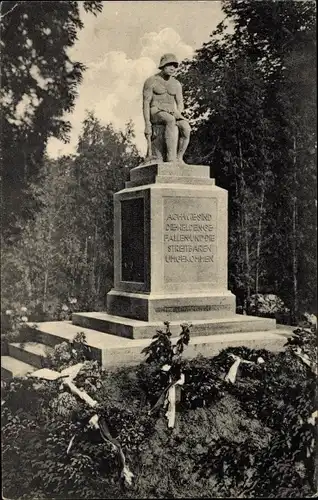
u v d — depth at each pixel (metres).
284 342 11.35
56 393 10.05
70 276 11.22
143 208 11.77
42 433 9.86
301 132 12.14
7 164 10.39
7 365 10.30
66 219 11.02
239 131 12.54
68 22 10.38
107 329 11.23
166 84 12.03
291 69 11.97
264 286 12.55
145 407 10.07
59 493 9.62
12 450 9.83
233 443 10.09
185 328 10.85
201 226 12.03
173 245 11.84
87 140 11.05
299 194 12.33
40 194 10.70
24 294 10.65
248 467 10.05
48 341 10.55
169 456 9.84
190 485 9.77
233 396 10.54
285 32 11.80
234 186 12.74
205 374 10.52
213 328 11.50
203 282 12.03
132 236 11.88
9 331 10.45
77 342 10.45
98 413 9.90
